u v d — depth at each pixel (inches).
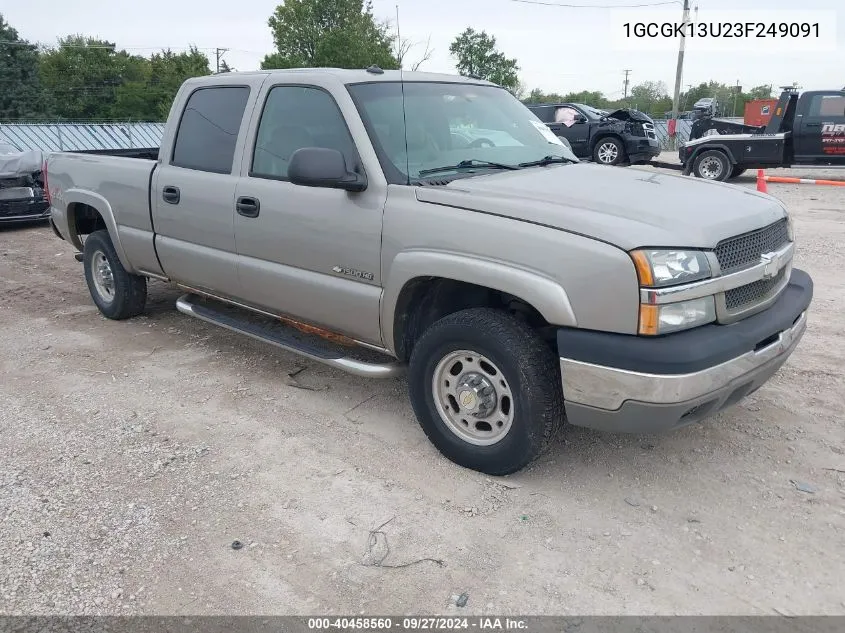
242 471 144.3
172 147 198.2
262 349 213.5
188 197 188.1
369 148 147.2
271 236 166.4
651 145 707.4
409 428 161.5
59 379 193.5
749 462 143.3
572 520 126.3
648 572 112.7
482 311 133.0
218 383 188.9
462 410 139.9
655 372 113.5
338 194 151.3
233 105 181.0
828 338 208.4
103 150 261.4
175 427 163.8
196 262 192.2
